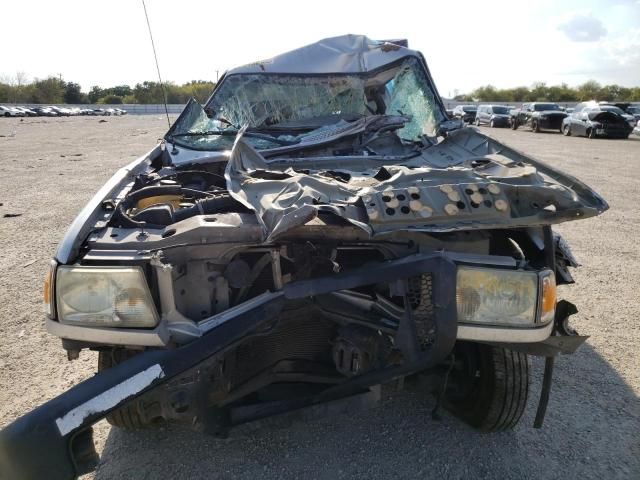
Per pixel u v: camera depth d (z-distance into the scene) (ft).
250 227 6.60
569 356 10.77
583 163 40.09
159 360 5.88
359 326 7.00
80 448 5.60
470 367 8.18
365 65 13.98
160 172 10.49
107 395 5.58
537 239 7.61
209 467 7.48
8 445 5.18
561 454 7.79
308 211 6.30
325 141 11.91
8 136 69.31
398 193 6.91
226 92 13.78
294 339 7.47
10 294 13.60
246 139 12.54
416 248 7.01
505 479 7.26
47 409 5.36
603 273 15.48
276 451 7.82
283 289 6.48
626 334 11.67
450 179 7.57
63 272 6.37
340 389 6.66
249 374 7.18
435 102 13.94
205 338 6.12
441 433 8.26
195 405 6.29
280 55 14.08
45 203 24.76
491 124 94.12
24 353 10.68
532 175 7.77
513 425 7.98
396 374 6.60
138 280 6.23
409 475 7.31
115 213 7.45
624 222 21.89
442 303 6.35
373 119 12.67
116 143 58.23
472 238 7.30
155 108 191.31
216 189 9.61
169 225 7.16
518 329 6.77
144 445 8.00
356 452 7.79
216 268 6.85
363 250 7.63
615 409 8.94
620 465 7.57
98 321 6.34
